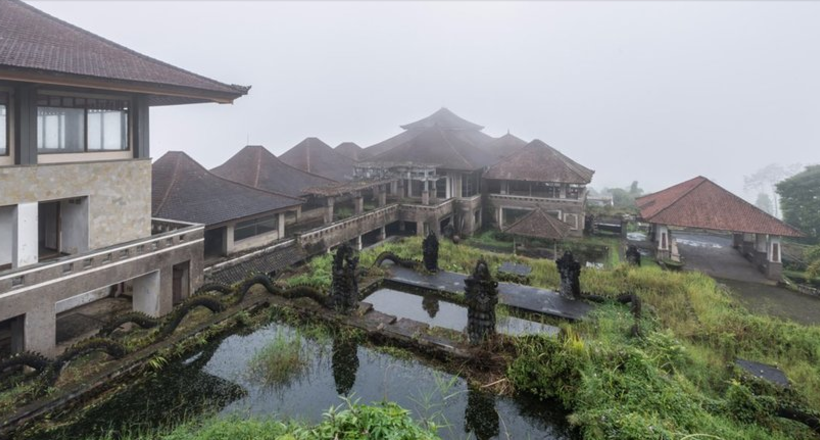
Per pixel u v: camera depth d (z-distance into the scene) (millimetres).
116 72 12469
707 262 29312
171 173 21641
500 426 8586
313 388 9727
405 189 36438
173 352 10875
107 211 14367
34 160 12320
